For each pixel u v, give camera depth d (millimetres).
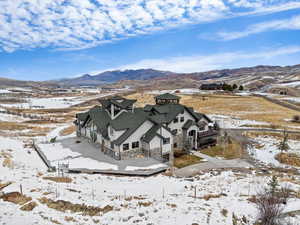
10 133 39906
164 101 34031
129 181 18688
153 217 10367
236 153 28359
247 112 60500
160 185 17562
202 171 22219
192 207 11906
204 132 31656
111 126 25859
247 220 10539
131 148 25953
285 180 18578
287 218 10602
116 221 9734
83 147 30422
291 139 33344
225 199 13617
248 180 18719
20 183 13961
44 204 10953
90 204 11492
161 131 26734
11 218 8977
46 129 45625
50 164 23438
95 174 20859
